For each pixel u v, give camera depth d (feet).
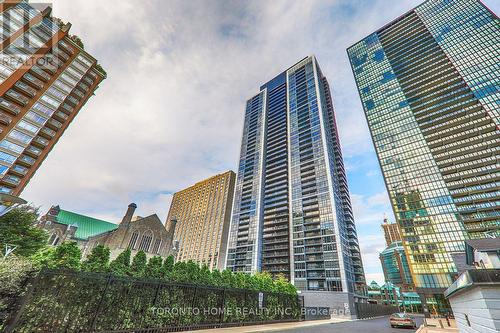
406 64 321.11
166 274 56.65
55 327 22.79
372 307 141.08
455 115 255.70
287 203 264.11
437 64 292.20
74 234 206.80
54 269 24.16
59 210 223.92
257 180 306.76
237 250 268.41
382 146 293.02
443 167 244.63
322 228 221.25
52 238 196.44
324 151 260.62
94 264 55.93
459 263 189.37
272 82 426.51
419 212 238.68
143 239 180.86
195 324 37.17
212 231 353.92
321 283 196.65
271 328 44.42
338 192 261.03
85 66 201.05
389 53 347.36
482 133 235.20
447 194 232.12
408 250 229.86
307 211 243.40
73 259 55.21
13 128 143.74
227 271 65.77
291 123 324.80
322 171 250.78
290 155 295.89
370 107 328.08
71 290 24.97
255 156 337.52
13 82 150.51
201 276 58.29
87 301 25.90
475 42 277.85
